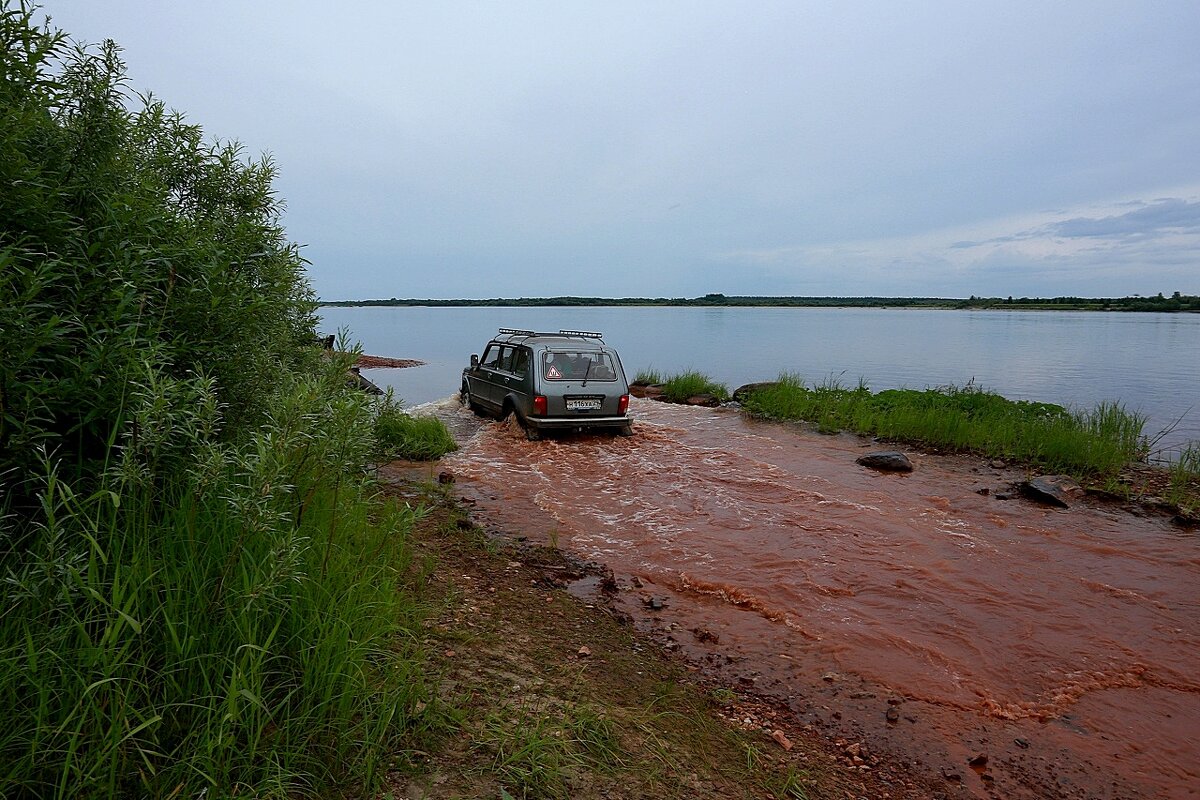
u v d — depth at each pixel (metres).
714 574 5.87
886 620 5.09
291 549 2.73
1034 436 10.70
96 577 2.23
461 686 3.29
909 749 3.60
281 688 2.73
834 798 3.10
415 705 2.89
